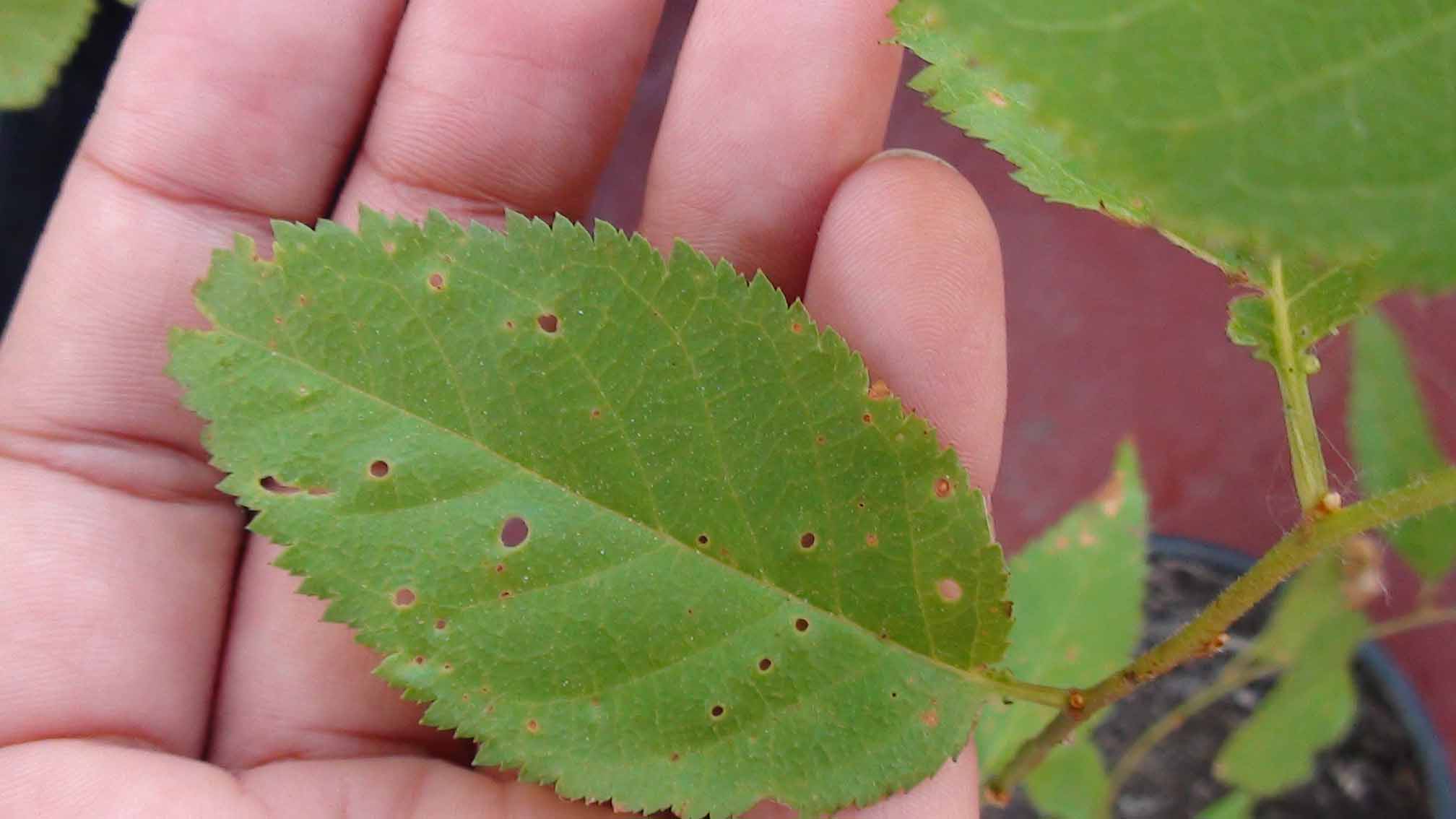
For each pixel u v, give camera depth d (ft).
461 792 0.44
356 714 0.47
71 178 0.49
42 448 0.47
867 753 0.41
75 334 0.48
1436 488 0.37
